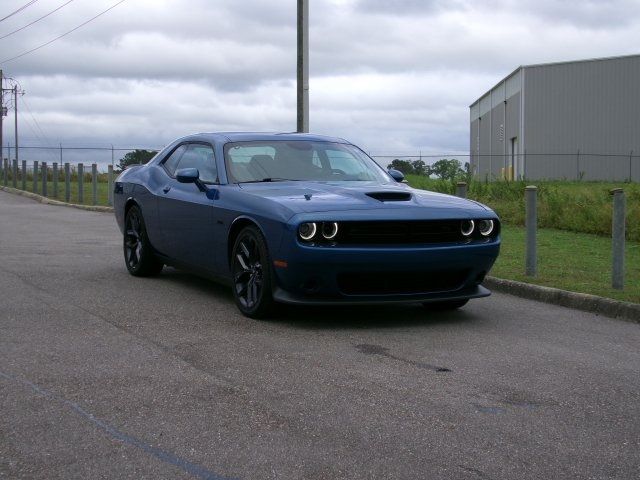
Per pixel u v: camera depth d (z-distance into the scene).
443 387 4.53
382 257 5.86
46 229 13.93
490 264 6.33
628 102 39.88
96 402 4.16
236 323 6.18
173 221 7.56
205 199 6.98
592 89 40.38
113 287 7.77
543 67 41.09
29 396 4.25
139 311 6.59
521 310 6.95
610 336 5.95
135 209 8.42
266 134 7.65
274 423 3.89
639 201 13.31
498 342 5.69
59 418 3.92
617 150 40.12
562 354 5.36
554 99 40.97
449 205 6.32
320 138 7.75
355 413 4.05
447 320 6.45
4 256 9.95
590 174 40.44
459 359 5.17
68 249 10.80
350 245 5.87
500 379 4.71
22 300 6.99
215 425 3.85
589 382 4.68
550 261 9.35
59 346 5.34
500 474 3.33
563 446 3.66
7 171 30.73
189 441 3.64
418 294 6.11
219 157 7.22
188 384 4.50
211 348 5.34
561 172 40.84
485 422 3.96
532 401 4.30
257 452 3.52
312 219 5.82
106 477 3.25
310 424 3.88
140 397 4.26
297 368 4.88
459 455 3.53
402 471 3.34
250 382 4.56
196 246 7.18
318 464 3.40
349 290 6.00
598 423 3.97
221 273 6.86
